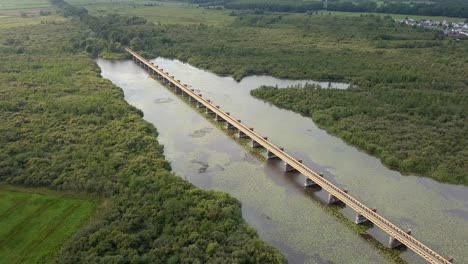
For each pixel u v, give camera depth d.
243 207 115.44
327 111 177.25
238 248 92.50
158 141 154.75
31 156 130.62
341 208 115.25
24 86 197.88
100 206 109.44
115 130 151.25
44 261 90.50
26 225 102.25
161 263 87.94
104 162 127.31
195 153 146.75
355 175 132.62
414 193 122.69
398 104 181.88
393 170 135.62
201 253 90.31
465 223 109.12
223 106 191.50
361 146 151.00
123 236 93.06
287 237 103.44
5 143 138.00
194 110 189.38
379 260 96.06
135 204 106.94
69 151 134.88
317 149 150.00
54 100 178.62
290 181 129.25
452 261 90.38
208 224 100.06
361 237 103.69
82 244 92.25
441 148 143.12
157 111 187.75
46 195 114.88
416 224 108.56
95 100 178.38
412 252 98.44
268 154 142.62
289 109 188.50
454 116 167.62
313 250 99.00
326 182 119.06
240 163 140.00
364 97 192.00
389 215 112.44
